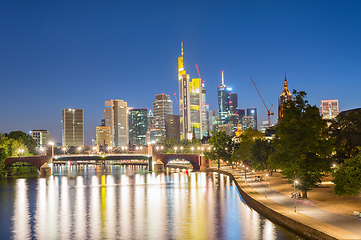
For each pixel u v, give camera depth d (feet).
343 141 425.28
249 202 353.92
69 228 299.58
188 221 313.32
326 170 305.53
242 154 637.30
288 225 249.34
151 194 485.15
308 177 315.58
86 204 412.77
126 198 453.58
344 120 425.28
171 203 406.82
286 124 321.11
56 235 279.49
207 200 417.69
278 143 339.16
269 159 338.75
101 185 621.72
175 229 288.71
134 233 280.31
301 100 323.37
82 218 336.29
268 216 287.28
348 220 239.30
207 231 278.67
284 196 348.59
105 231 287.89
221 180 646.33
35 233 286.05
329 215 255.29
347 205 288.92
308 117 315.58
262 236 252.62
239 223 297.12
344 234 204.03
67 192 523.70
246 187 431.43
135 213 354.74
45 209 384.27
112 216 342.85
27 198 465.06
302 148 312.29
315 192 358.02
